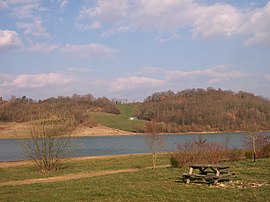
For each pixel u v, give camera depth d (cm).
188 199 1411
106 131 11856
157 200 1416
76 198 1526
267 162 2750
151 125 7681
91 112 14338
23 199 1569
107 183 1969
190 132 11331
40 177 2681
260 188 1591
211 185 1744
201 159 2852
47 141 3162
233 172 2123
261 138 3762
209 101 13888
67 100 13550
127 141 9650
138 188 1703
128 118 14238
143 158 4094
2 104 11288
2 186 2153
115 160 3928
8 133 8912
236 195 1452
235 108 12494
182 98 15138
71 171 3000
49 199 1533
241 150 3297
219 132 10588
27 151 3559
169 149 5547
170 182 1909
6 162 4200
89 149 7119
